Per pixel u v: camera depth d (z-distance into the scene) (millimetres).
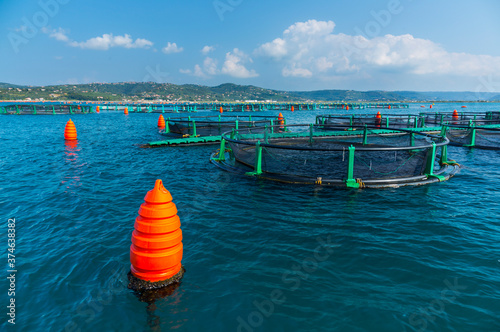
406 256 6984
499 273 6293
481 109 116375
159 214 5711
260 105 107188
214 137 27750
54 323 5012
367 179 13344
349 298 5523
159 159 19719
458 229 8500
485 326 4809
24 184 13422
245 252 7258
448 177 14180
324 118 37188
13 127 43281
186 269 6527
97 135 34219
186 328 4891
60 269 6590
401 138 28281
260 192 12273
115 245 7656
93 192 12234
